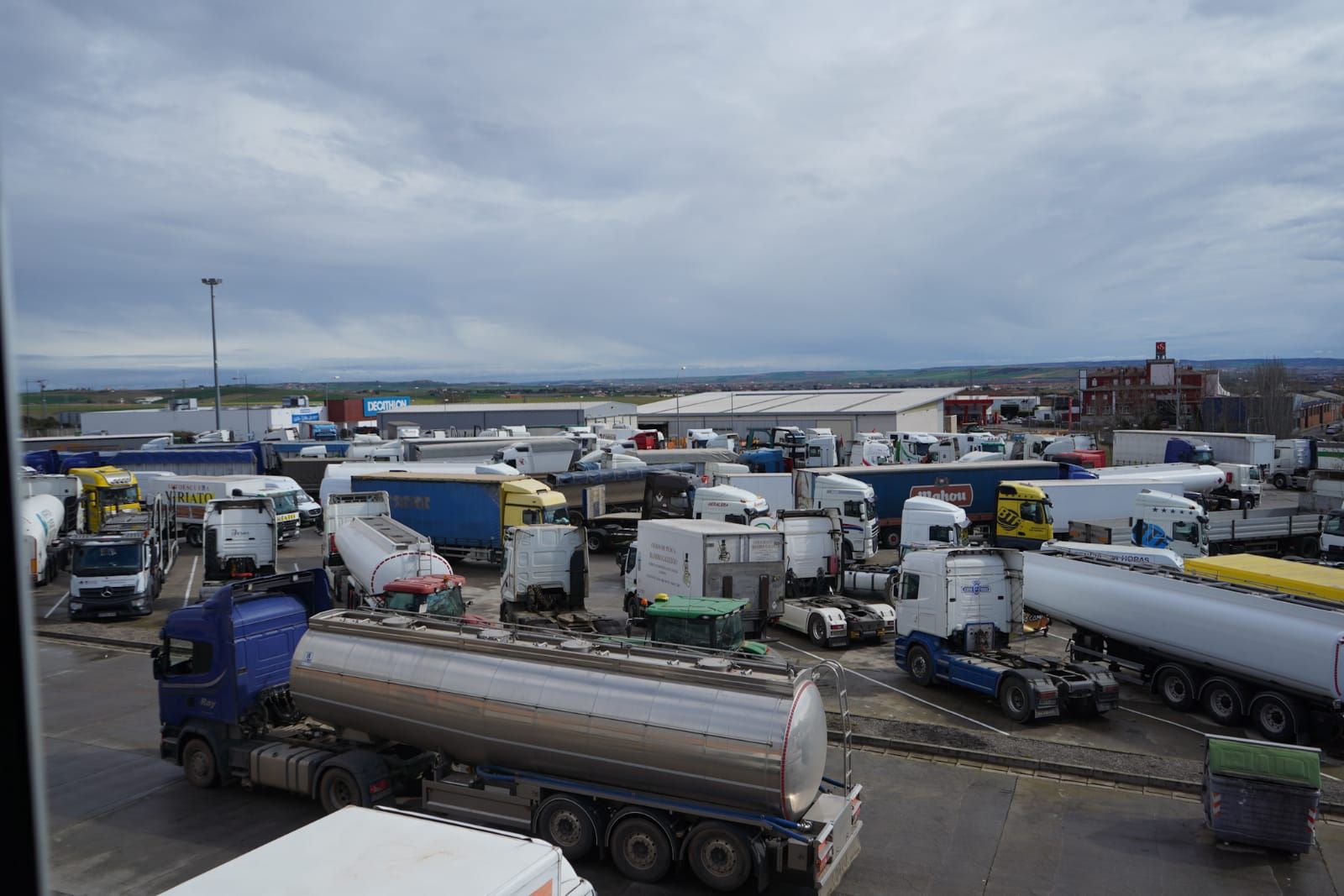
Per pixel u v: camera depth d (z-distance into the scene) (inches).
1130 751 681.6
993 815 573.9
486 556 1443.2
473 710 520.1
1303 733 689.6
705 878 473.4
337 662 577.0
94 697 821.2
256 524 1221.7
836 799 491.8
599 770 488.7
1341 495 1696.6
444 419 3969.0
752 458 2266.2
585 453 2443.4
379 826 360.5
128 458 2159.2
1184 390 3831.2
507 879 320.5
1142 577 802.8
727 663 491.2
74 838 541.0
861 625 976.3
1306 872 499.5
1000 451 2576.3
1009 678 746.2
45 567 1346.0
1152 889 481.7
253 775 589.9
